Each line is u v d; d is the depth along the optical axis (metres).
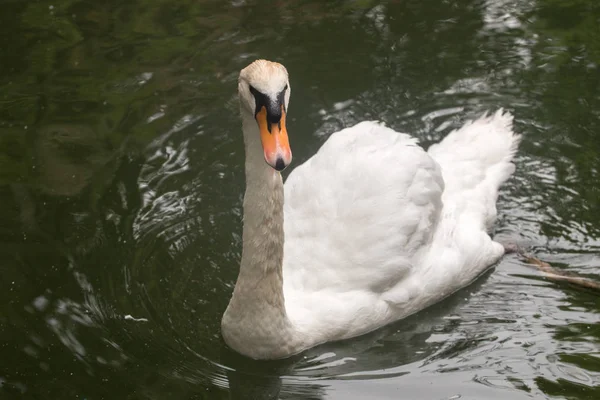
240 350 8.68
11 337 8.73
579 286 9.92
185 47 13.26
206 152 11.52
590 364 8.65
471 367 8.72
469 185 10.60
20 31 13.56
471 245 9.99
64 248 9.93
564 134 11.98
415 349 9.04
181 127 11.85
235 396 8.29
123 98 12.30
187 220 10.52
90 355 8.56
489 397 8.27
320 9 14.13
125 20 13.86
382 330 9.34
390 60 13.09
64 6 14.18
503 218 10.94
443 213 10.13
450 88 12.66
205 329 9.07
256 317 8.38
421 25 13.79
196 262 9.95
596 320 9.38
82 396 8.04
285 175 11.30
